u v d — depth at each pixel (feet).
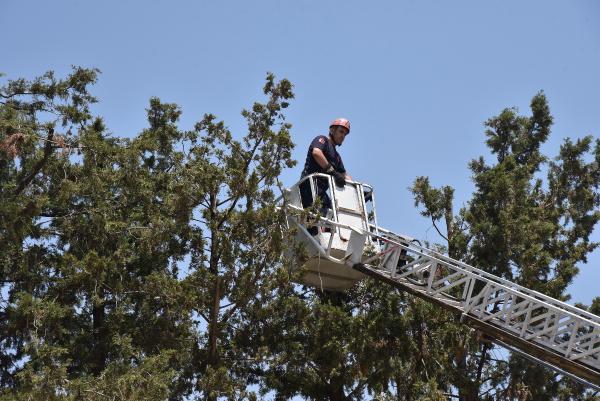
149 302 118.52
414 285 115.14
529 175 144.05
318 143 122.42
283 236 116.16
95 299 110.01
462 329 129.08
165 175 126.31
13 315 110.11
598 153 147.74
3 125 107.96
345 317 123.54
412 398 124.77
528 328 106.52
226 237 115.65
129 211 122.42
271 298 117.80
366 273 116.67
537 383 131.13
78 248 117.29
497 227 134.51
